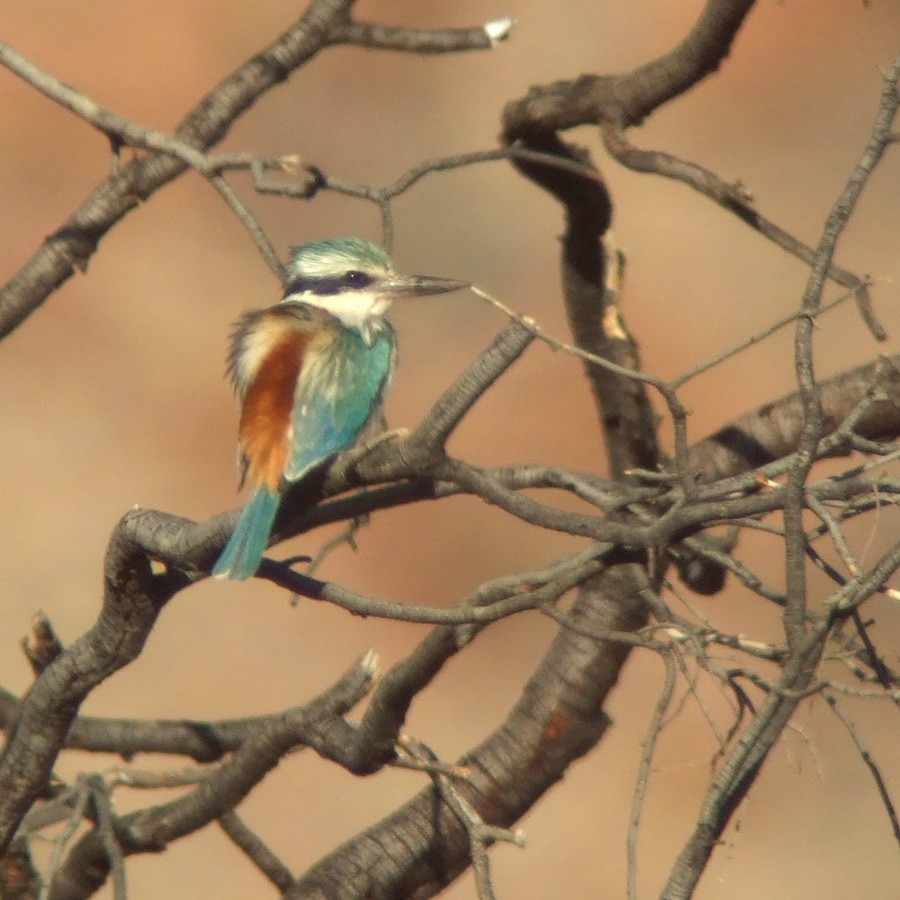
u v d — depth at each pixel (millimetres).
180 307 20188
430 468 4938
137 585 5355
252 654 15906
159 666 15664
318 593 5055
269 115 22375
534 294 20609
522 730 6211
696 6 23406
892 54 23375
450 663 15852
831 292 19234
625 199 21219
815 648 4305
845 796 13781
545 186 7039
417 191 21781
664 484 5219
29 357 19469
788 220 21469
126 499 17828
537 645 16125
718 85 23203
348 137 22359
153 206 21172
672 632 4684
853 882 13344
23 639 5895
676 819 14109
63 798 6133
